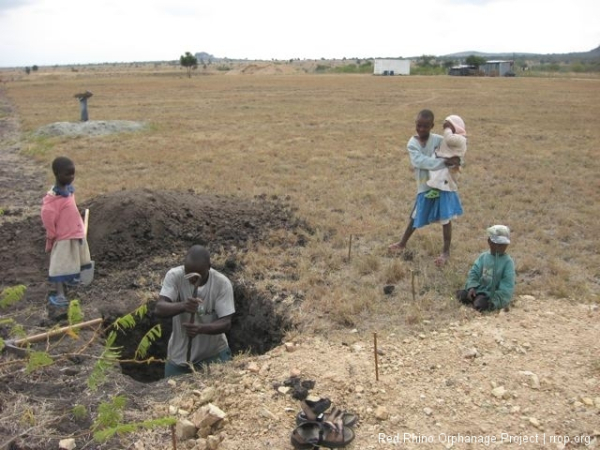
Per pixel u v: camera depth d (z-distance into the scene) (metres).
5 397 4.21
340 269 6.87
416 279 6.43
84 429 3.89
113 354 3.94
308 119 23.06
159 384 4.51
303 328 5.43
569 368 4.45
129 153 14.90
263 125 21.16
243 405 4.09
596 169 12.65
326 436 3.64
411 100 32.22
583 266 6.95
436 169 6.59
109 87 47.09
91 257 7.07
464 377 4.36
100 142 17.02
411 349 4.84
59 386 4.41
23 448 3.69
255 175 12.09
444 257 6.86
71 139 17.62
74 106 30.16
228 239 7.81
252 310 6.19
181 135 18.47
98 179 11.75
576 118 22.73
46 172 12.98
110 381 4.51
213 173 12.33
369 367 4.55
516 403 4.04
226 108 27.92
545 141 16.84
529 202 9.91
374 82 53.38
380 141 16.95
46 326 5.47
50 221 5.70
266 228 8.20
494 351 4.73
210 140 17.27
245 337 6.24
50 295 6.11
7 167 13.73
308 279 6.46
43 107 30.03
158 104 30.47
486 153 14.74
